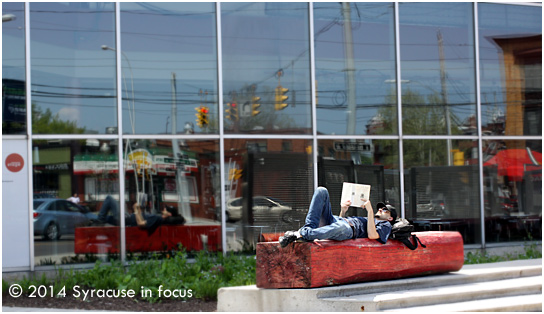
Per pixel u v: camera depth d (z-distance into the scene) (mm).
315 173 11688
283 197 11516
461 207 12672
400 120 12344
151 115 11008
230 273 9852
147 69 11055
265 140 11539
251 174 11406
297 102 11773
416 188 12367
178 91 11172
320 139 11836
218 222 11172
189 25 11328
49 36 10617
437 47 12773
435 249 8297
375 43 12367
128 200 10781
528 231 13102
